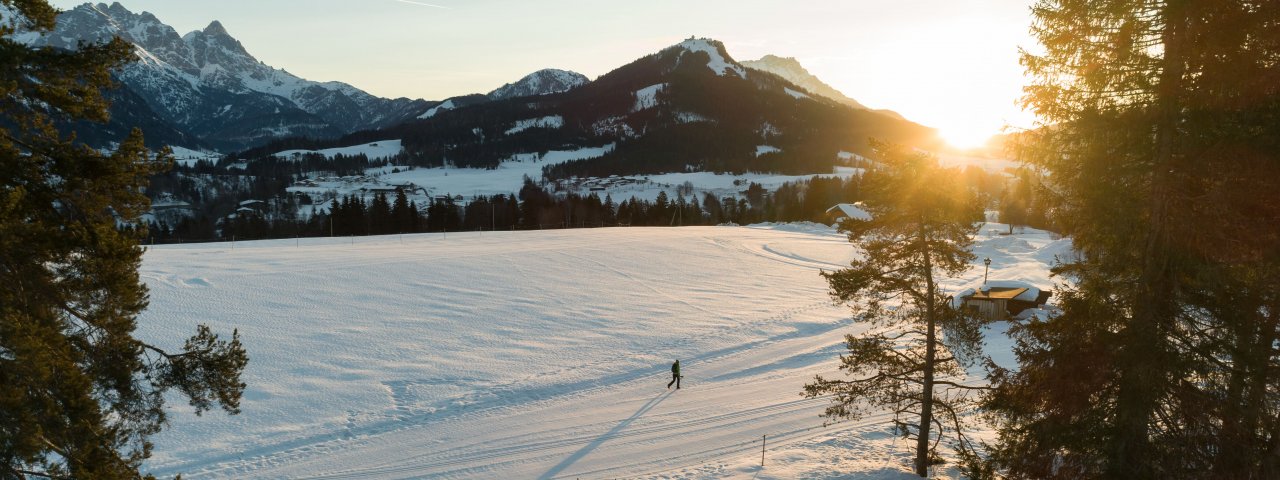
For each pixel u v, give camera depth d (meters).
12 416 8.10
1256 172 10.80
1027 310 44.59
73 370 9.03
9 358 8.38
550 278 57.16
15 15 8.77
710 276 62.41
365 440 23.58
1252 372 11.67
